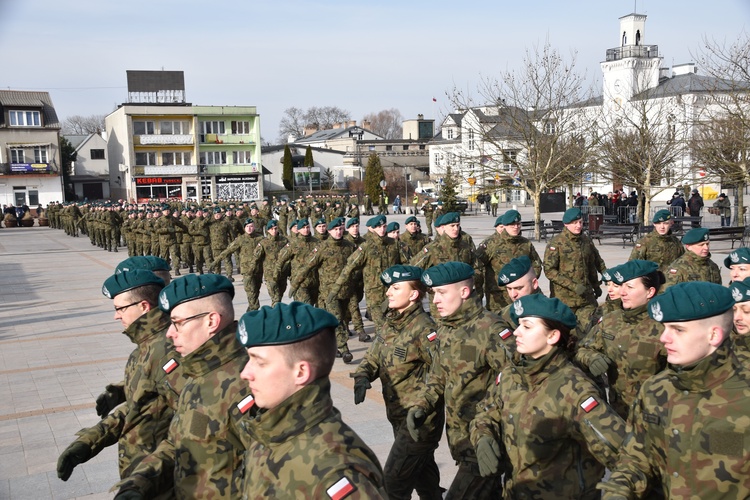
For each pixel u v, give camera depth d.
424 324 5.20
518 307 3.75
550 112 30.20
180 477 3.42
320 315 2.77
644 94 36.44
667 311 3.08
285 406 2.68
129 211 30.34
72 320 14.30
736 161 26.09
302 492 2.55
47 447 7.16
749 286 4.46
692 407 3.12
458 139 71.38
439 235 10.66
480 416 3.99
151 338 4.23
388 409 5.33
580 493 3.73
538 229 28.98
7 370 10.33
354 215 37.00
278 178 85.19
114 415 4.18
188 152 67.81
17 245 34.72
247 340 2.68
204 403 3.42
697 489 3.10
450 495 4.62
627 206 34.22
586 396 3.58
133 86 70.44
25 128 63.66
